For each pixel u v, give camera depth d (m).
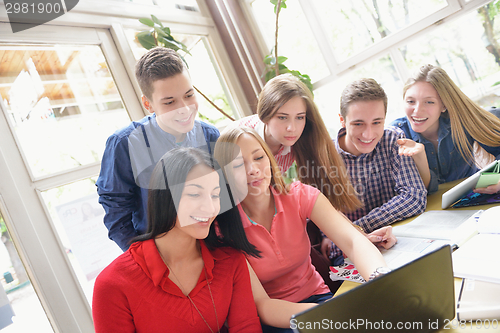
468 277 0.68
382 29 2.26
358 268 0.89
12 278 1.32
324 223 1.03
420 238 0.99
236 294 0.88
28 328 1.33
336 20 2.37
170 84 1.08
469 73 2.10
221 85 2.44
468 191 1.18
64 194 1.50
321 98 2.54
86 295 1.46
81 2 1.71
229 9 2.45
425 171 1.43
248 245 0.90
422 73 1.49
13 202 1.35
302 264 1.06
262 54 2.57
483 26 1.99
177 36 2.23
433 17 2.08
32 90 1.50
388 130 1.43
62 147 1.54
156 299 0.78
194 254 0.85
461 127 1.47
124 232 1.12
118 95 1.82
